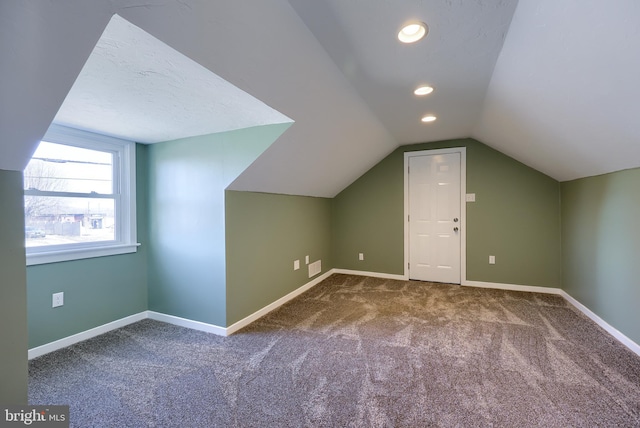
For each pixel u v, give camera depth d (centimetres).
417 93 216
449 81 195
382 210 439
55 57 91
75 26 87
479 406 156
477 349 217
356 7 120
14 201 118
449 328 256
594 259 264
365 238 452
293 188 337
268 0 109
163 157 278
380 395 166
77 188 240
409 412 152
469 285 389
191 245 266
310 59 156
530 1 113
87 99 170
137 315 283
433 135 359
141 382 180
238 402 161
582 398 161
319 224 424
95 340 239
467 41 147
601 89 139
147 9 95
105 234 262
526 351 213
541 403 157
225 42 121
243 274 271
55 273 223
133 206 278
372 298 345
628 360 198
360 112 251
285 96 180
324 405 158
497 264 375
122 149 272
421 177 412
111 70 134
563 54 131
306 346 227
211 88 155
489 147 372
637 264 207
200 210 260
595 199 262
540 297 336
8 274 117
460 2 118
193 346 229
